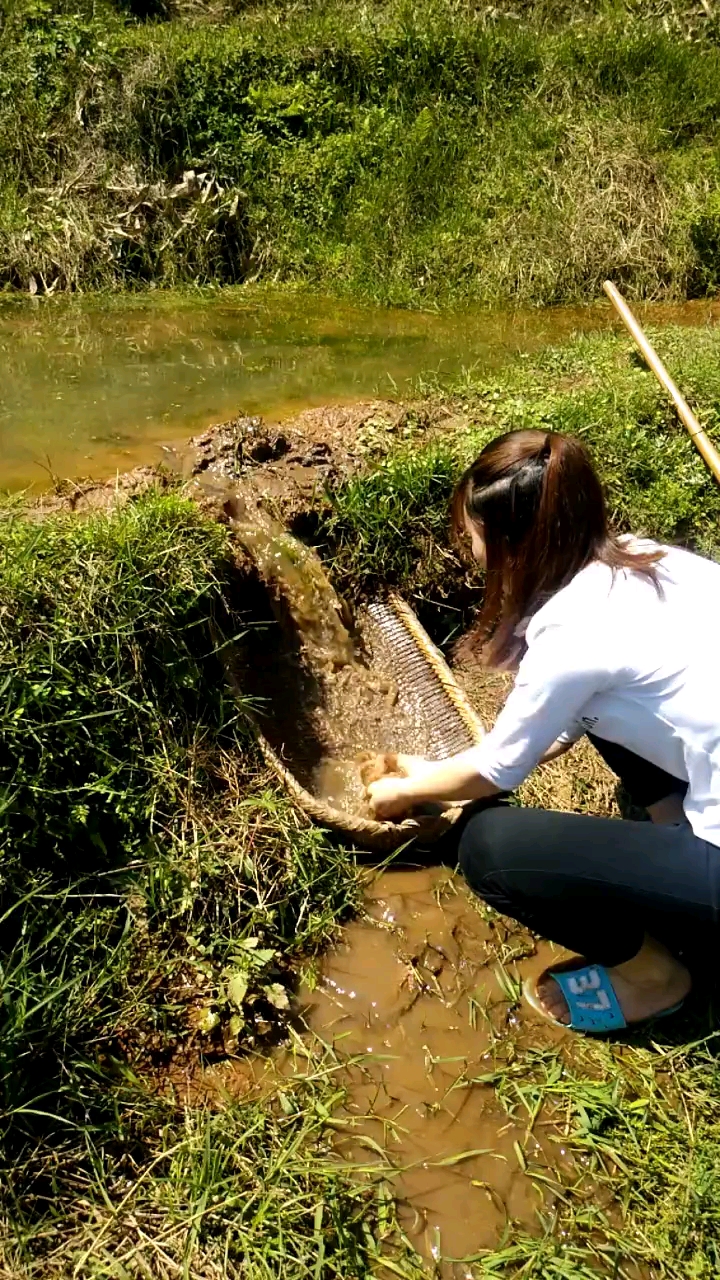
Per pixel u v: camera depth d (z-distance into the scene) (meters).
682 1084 2.28
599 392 4.34
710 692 1.95
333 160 7.12
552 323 6.19
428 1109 2.21
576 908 2.17
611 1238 1.99
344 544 3.55
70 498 3.25
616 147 7.39
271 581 3.19
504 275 6.75
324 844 2.72
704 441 3.17
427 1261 1.94
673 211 7.15
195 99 6.98
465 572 3.69
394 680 3.33
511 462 2.04
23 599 2.50
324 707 3.18
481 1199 2.05
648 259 6.98
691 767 2.01
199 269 6.69
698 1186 2.06
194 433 4.01
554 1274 1.92
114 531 2.75
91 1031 2.20
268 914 2.51
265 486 3.46
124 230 6.46
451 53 7.56
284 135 7.17
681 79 8.00
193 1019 2.30
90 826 2.46
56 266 6.26
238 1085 2.21
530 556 2.06
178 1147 2.02
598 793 3.08
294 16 8.54
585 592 2.03
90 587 2.60
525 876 2.18
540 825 2.19
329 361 5.10
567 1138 2.17
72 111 6.85
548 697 2.04
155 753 2.63
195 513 2.98
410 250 6.85
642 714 2.03
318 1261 1.88
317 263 6.92
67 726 2.45
